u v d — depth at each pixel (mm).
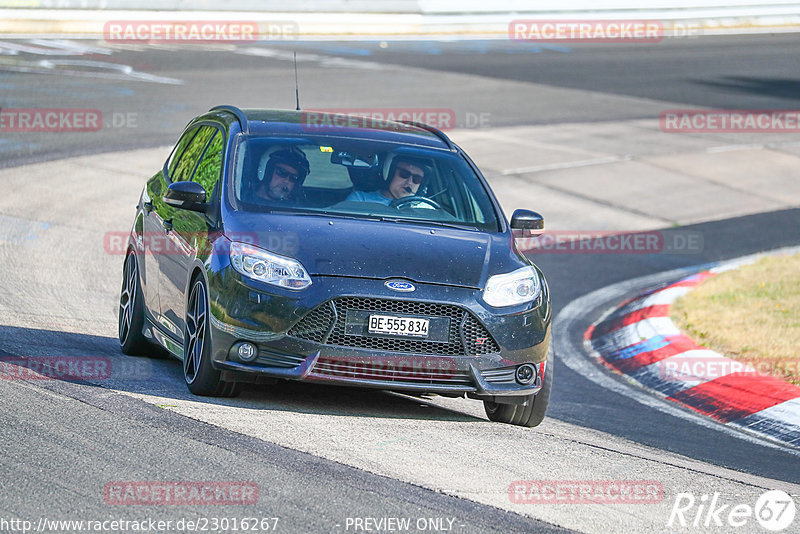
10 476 16828
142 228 28453
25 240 42312
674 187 68250
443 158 27234
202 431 20062
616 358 35344
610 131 83250
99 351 27734
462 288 22828
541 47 127688
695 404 30203
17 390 21734
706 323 36938
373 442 20797
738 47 134625
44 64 87000
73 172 55812
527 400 24281
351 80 92875
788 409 28500
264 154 25609
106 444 18734
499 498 18094
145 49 102062
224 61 98000
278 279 22250
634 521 17688
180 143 30250
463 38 132625
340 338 22188
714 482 21062
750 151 80375
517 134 78875
